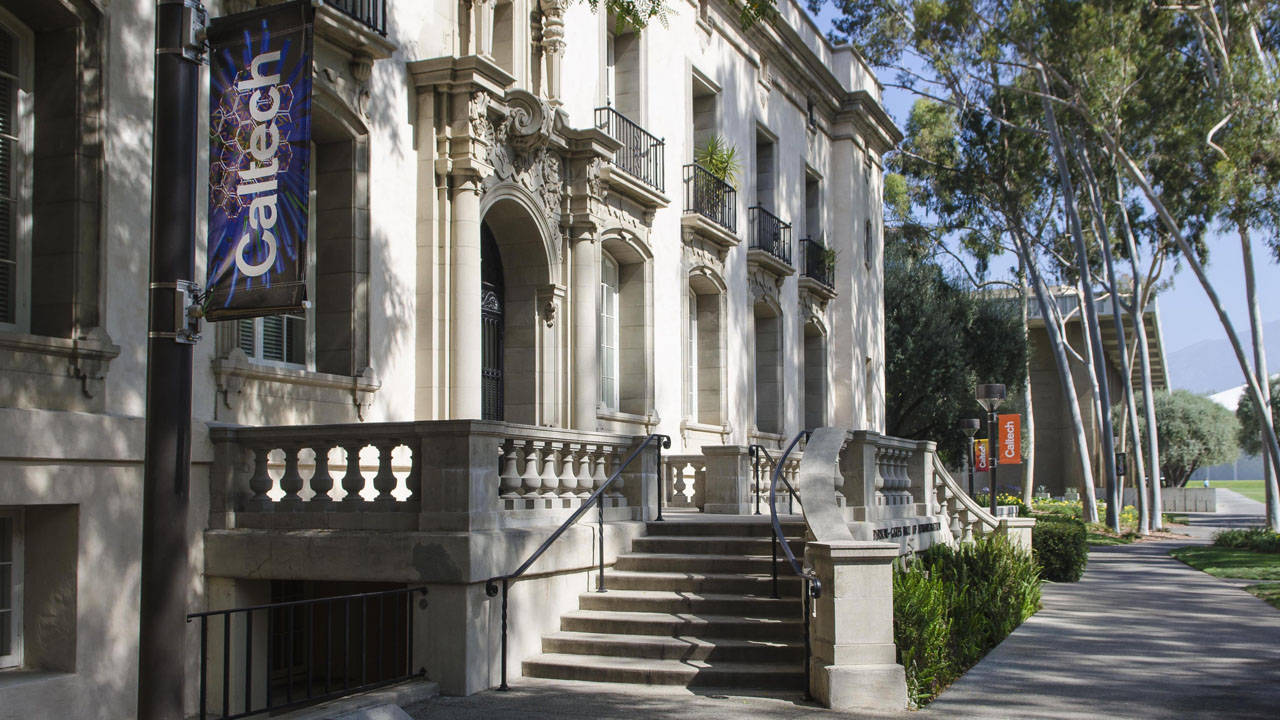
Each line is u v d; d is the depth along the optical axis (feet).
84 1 30.94
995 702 29.66
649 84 63.67
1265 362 101.55
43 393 29.17
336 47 39.65
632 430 59.36
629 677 31.17
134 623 31.22
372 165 41.45
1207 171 95.35
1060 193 125.29
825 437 35.70
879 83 108.17
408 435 31.73
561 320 53.21
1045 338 202.90
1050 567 65.57
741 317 74.64
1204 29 92.58
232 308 23.50
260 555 32.73
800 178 88.74
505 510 32.76
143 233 32.45
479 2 47.62
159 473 18.42
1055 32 93.35
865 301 101.55
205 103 35.09
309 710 25.79
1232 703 29.76
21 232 30.73
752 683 30.42
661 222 64.08
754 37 79.46
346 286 40.22
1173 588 61.46
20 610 30.01
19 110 30.94
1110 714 28.32
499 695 29.81
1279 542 90.12
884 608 28.86
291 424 37.32
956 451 142.20
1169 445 254.06
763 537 39.06
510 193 48.26
